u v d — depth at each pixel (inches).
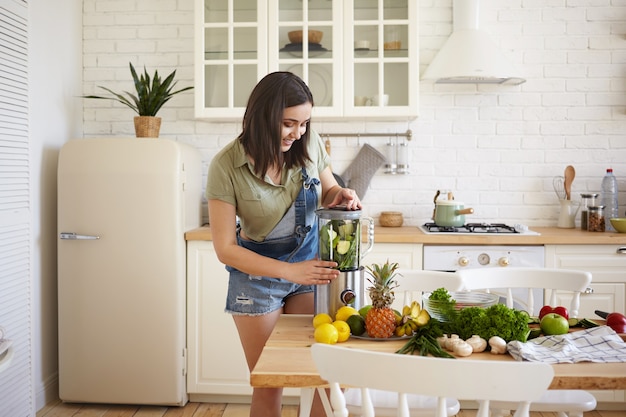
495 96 169.9
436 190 171.3
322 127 171.6
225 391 149.4
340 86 156.0
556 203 170.4
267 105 84.9
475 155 170.7
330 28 156.6
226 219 91.0
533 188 170.4
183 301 147.4
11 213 122.4
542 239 145.1
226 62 156.8
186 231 149.7
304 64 156.3
